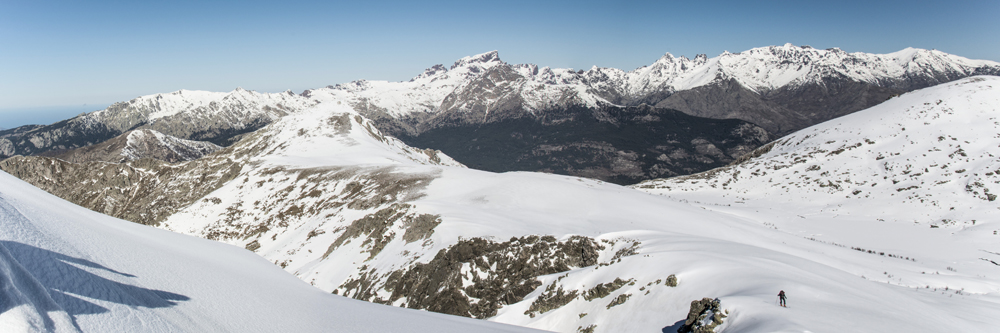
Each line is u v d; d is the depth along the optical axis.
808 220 92.19
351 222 97.44
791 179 121.19
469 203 90.31
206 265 26.77
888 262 60.31
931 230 80.38
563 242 54.25
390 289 61.16
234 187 149.75
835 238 80.00
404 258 66.56
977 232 75.75
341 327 22.67
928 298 35.69
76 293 13.55
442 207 80.06
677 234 53.88
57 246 16.42
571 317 39.12
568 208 84.75
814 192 110.31
